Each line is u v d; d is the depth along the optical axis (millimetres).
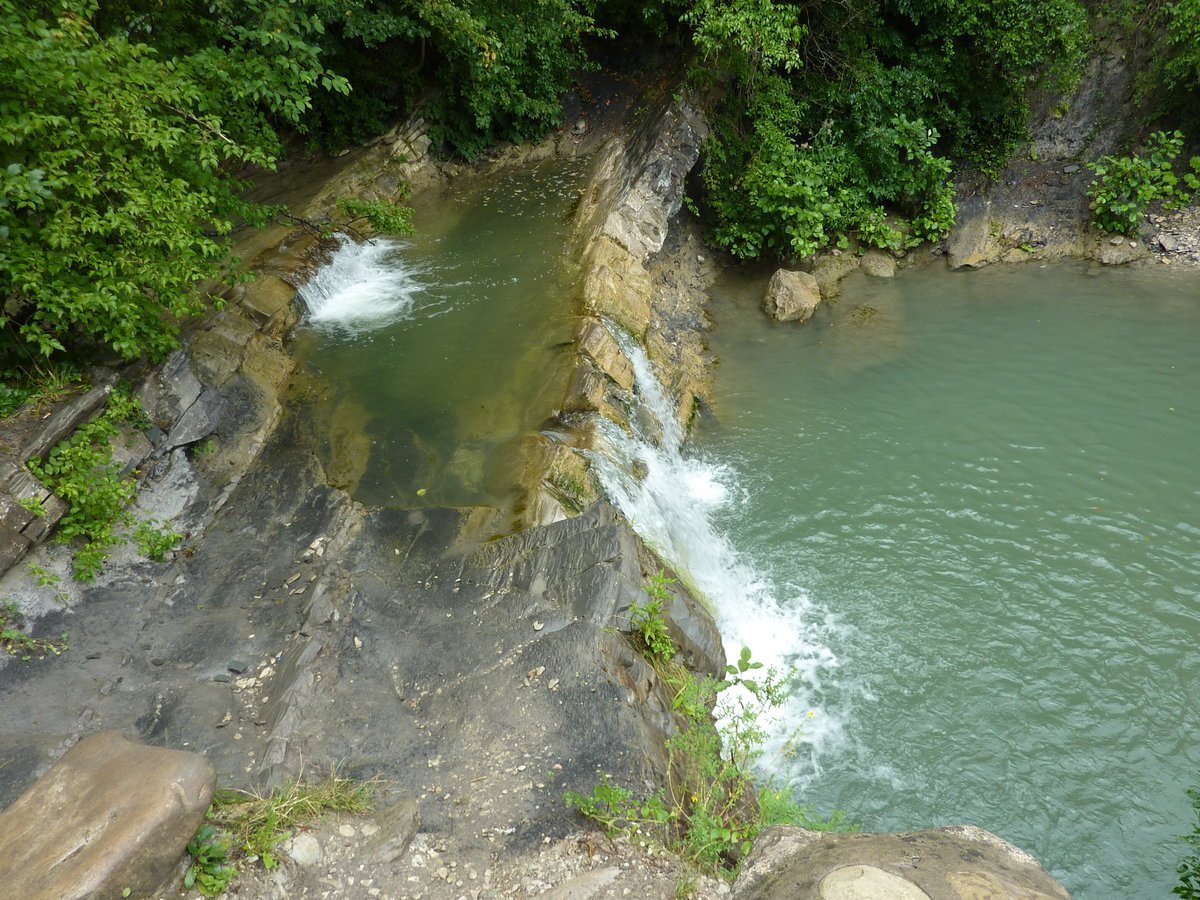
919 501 10758
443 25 15953
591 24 18922
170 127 8336
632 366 11656
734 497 11047
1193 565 9523
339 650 7199
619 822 5629
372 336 12641
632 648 7262
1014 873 3611
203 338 10680
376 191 17188
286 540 8625
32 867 4273
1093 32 17188
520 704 6652
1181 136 15297
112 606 7652
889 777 7551
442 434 10367
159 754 4867
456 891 5121
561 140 20172
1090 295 15062
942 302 15375
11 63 7141
